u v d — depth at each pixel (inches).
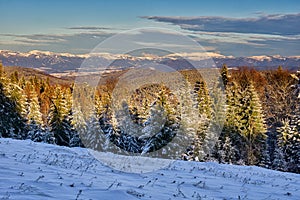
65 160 488.7
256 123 1627.7
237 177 514.0
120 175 412.2
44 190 272.2
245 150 1584.6
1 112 1566.2
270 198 375.6
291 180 560.4
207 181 443.5
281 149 1565.0
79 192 266.4
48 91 2365.9
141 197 294.7
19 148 550.0
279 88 2038.6
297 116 1555.1
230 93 1647.4
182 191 356.8
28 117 1649.9
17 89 1660.9
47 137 1608.0
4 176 306.3
